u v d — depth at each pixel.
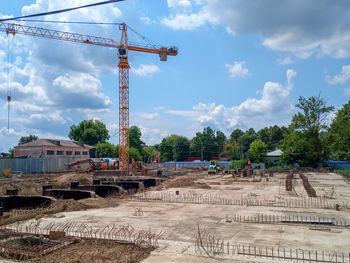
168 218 13.66
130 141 114.69
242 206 16.94
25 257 8.17
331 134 67.12
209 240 9.72
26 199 18.36
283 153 71.69
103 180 34.22
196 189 27.17
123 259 7.98
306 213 14.76
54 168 57.78
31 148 75.19
